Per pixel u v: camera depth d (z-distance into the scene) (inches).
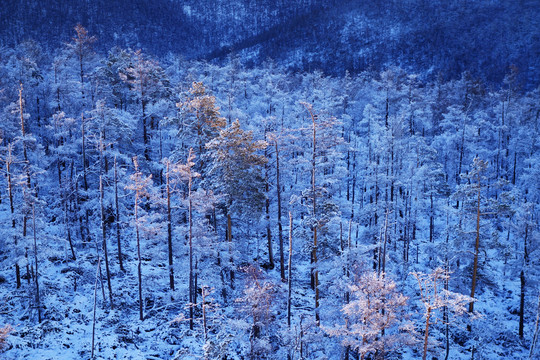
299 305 1032.2
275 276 1179.3
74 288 1020.5
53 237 969.5
